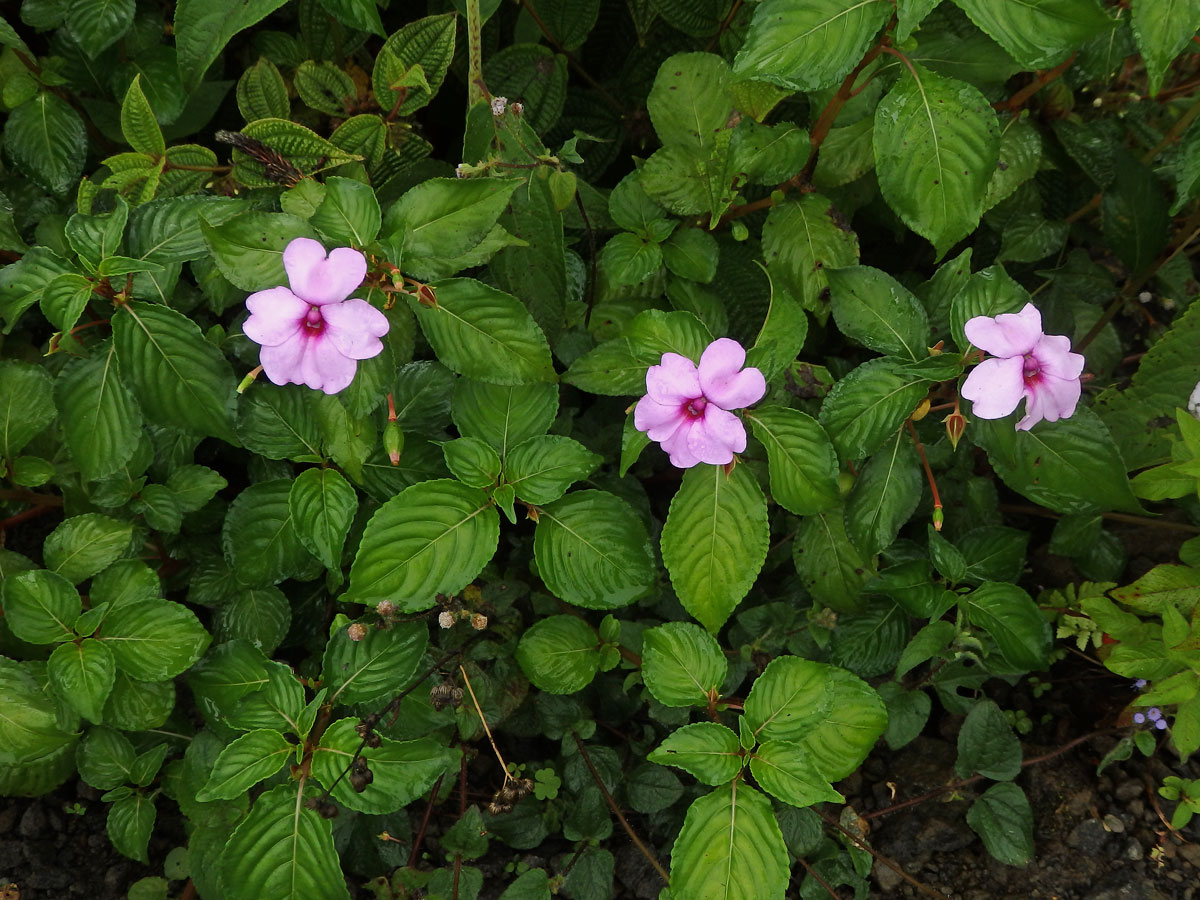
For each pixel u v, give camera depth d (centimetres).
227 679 60
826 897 62
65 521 60
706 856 55
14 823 64
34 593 58
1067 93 68
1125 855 63
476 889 60
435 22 63
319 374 55
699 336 58
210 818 61
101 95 68
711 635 59
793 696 57
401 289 55
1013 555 64
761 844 55
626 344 60
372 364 56
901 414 59
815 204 63
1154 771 65
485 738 66
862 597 64
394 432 57
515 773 64
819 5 55
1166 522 67
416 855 63
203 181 64
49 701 59
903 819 65
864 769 66
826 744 59
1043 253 69
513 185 56
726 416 55
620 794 64
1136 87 71
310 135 63
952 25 66
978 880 63
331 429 58
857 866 62
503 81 68
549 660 61
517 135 61
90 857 64
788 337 59
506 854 64
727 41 68
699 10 68
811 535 64
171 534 64
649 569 59
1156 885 63
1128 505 59
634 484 66
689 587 59
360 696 58
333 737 57
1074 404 57
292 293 54
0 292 58
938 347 59
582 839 62
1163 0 55
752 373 55
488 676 62
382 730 61
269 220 55
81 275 56
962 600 61
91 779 61
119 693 60
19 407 61
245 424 60
